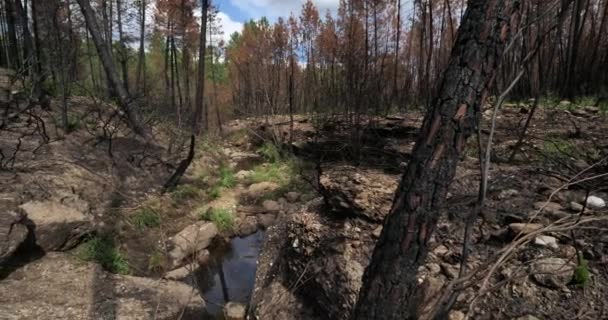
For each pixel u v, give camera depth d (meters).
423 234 1.10
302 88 17.33
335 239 3.02
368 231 2.94
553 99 7.77
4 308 2.96
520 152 4.07
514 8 1.03
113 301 3.35
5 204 3.79
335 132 7.66
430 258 2.41
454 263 2.33
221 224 5.64
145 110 8.75
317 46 16.11
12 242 3.44
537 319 1.83
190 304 3.57
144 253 4.50
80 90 9.01
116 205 5.14
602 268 1.98
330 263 2.82
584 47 10.73
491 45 1.02
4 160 4.90
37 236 3.77
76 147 6.17
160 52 22.05
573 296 1.89
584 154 3.66
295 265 3.34
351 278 2.56
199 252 4.83
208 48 20.77
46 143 5.66
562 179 2.79
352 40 6.77
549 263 1.97
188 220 5.58
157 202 5.67
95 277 3.64
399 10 10.07
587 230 2.23
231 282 4.34
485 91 1.06
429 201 1.08
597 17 11.29
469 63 1.03
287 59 16.84
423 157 1.08
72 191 4.74
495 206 2.72
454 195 2.94
